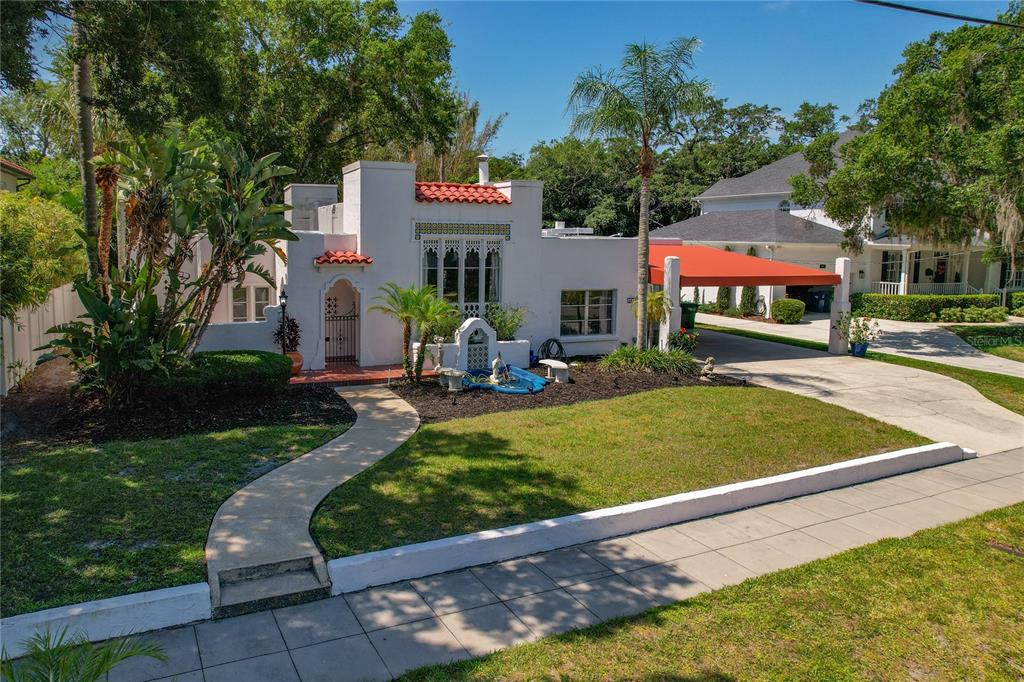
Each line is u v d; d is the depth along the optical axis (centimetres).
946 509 948
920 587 706
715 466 1039
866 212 2559
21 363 1244
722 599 666
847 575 727
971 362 2144
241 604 614
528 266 1834
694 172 5041
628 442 1142
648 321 1900
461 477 934
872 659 578
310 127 2911
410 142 3183
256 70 2641
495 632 595
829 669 561
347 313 1811
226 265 1209
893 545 811
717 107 5872
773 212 3459
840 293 2214
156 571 637
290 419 1184
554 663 551
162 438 1039
